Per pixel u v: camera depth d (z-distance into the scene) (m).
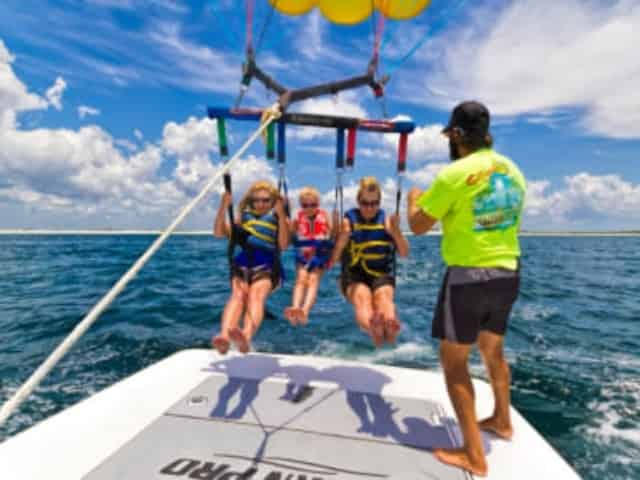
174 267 17.55
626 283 15.02
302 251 3.59
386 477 1.95
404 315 8.63
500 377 2.35
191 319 7.76
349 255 3.29
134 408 2.58
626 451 3.49
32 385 1.33
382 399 2.77
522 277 16.20
